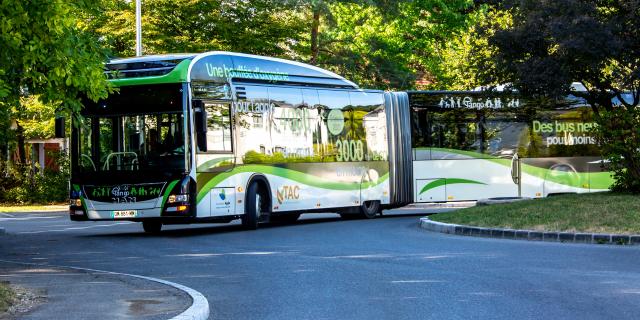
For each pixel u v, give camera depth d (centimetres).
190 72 2711
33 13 1834
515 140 3862
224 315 1327
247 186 2950
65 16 1856
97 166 2742
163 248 2384
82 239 2727
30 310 1281
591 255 2038
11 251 2345
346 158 3462
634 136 3045
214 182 2778
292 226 3184
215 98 2825
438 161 3769
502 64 3203
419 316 1292
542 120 3891
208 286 1634
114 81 2734
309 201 3266
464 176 3803
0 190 5581
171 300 1377
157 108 2703
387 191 3647
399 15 5959
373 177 3584
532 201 2978
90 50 2014
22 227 3412
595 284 1584
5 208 5191
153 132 2708
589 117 3928
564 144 3909
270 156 3080
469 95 3819
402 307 1370
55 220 3947
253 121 3006
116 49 5231
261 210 3039
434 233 2719
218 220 2883
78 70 1933
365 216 3594
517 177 3856
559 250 2152
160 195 2680
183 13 5247
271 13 5512
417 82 7075
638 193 3019
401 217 3684
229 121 2880
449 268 1838
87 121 2756
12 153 5831
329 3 5694
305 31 5591
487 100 3838
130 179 2708
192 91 2711
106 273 1738
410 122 3741
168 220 2714
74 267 1866
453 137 3794
